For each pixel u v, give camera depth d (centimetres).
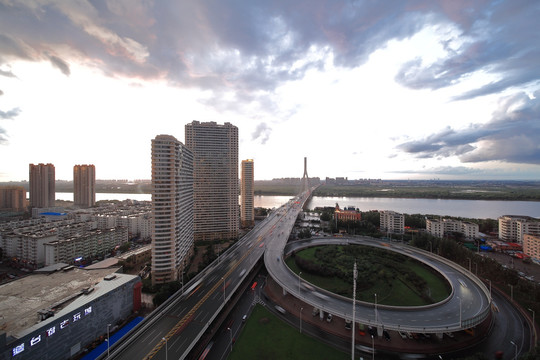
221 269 15788
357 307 10981
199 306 11369
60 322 8844
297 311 11962
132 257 17738
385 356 9044
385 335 9925
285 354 9081
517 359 8669
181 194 16538
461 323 9481
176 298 12025
